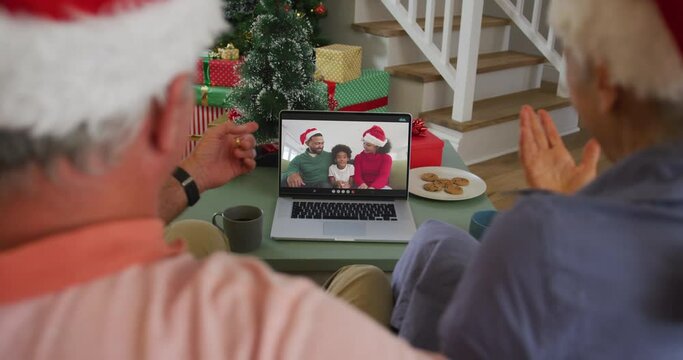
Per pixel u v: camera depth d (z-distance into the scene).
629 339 0.49
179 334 0.37
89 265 0.37
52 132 0.34
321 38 3.39
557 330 0.50
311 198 1.41
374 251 1.21
